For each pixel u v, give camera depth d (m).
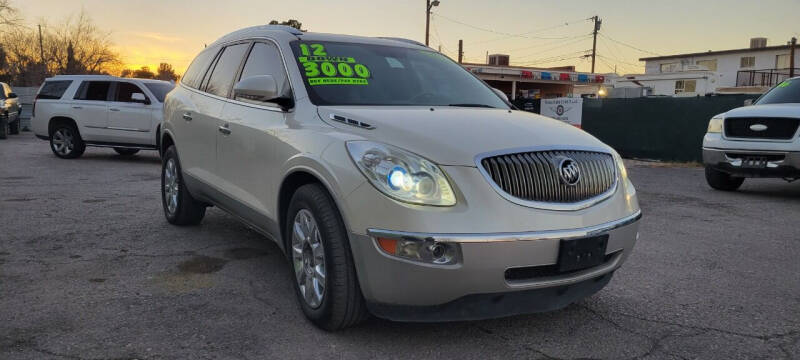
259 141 3.89
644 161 16.17
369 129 3.18
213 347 3.04
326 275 3.11
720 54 56.66
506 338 3.26
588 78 39.94
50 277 4.12
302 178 3.47
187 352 2.98
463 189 2.83
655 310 3.75
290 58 4.03
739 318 3.64
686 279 4.43
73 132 12.49
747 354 3.12
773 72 50.47
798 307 3.86
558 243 2.92
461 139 3.02
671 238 5.79
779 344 3.26
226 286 4.00
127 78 12.66
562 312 3.67
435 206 2.79
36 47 50.66
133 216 6.25
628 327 3.45
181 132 5.28
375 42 4.56
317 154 3.21
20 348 2.98
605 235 3.10
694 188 9.58
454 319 2.93
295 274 3.49
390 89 3.99
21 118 22.97
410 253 2.77
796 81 9.04
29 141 17.70
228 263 4.54
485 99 4.33
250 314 3.51
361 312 3.12
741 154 8.37
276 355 2.97
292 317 3.47
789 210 7.45
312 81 3.84
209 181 4.71
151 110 12.11
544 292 3.03
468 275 2.77
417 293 2.81
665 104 16.03
